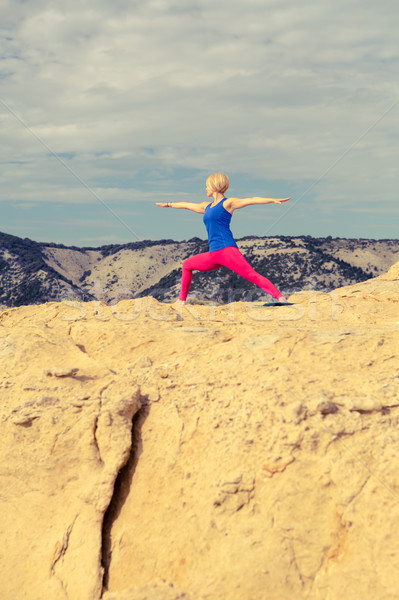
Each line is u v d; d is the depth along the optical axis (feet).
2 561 16.55
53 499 17.69
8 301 540.52
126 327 27.22
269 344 22.74
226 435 17.46
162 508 16.72
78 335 27.40
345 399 17.65
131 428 19.26
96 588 15.05
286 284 441.27
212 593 13.84
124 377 21.75
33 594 15.65
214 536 15.10
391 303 31.96
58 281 567.59
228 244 28.55
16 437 19.31
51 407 20.12
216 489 15.97
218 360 21.97
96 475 17.92
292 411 17.11
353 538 14.34
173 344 24.97
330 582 13.53
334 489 15.33
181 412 19.21
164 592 14.07
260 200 27.12
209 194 28.71
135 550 16.10
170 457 17.89
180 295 31.01
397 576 13.12
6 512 17.57
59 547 16.37
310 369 20.27
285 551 14.34
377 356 21.11
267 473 15.94
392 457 15.51
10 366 23.86
